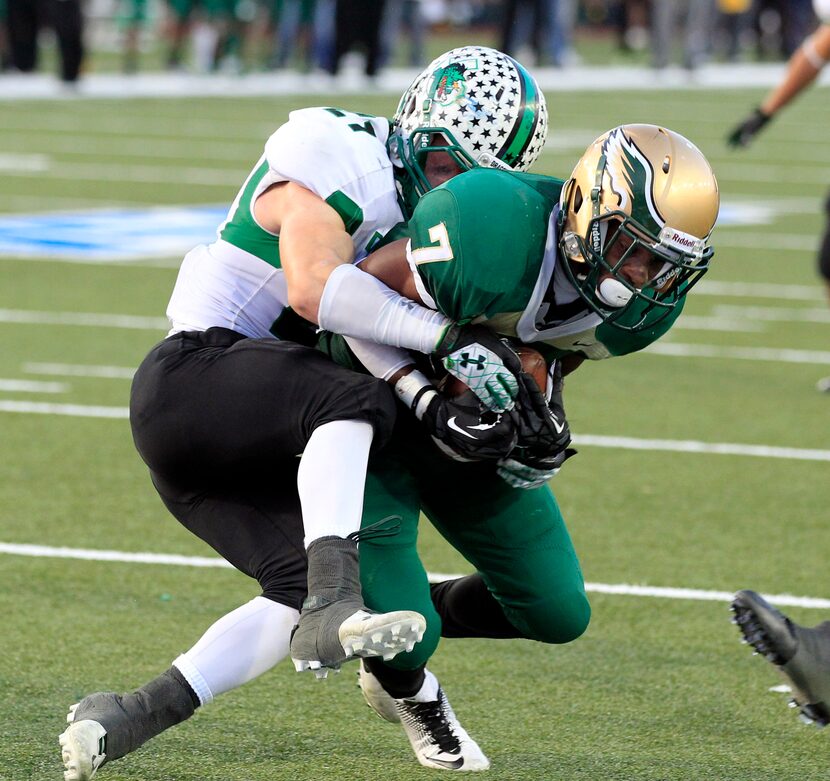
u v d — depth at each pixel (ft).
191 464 36.70
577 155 180.75
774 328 106.73
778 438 79.25
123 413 80.07
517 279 35.29
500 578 40.42
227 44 269.85
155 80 266.98
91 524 62.28
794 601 55.42
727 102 261.03
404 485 38.83
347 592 34.14
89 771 34.50
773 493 69.41
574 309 36.78
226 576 56.90
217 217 143.43
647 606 54.65
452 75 39.34
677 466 73.46
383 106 221.87
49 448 73.10
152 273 117.70
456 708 45.44
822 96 301.43
